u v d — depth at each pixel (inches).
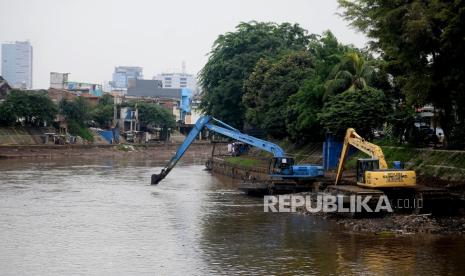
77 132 4751.5
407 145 1892.2
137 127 5610.2
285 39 3624.5
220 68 3558.1
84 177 2652.6
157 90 7411.4
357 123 1955.0
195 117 6796.3
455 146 1686.8
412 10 1343.5
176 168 3457.2
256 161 2824.8
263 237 1209.4
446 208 1322.6
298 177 1898.4
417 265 946.1
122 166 3464.6
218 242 1167.6
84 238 1223.5
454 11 1246.9
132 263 1003.9
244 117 3363.7
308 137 2458.2
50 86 6018.7
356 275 897.5
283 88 2637.8
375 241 1133.7
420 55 1428.4
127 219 1470.2
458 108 1557.6
